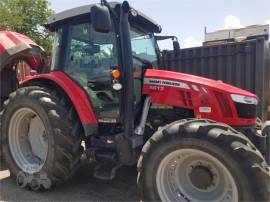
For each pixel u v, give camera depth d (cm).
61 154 352
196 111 338
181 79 347
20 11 1916
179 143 284
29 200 345
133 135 347
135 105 360
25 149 402
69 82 378
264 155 335
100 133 375
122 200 347
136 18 395
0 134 401
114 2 351
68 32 392
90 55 376
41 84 401
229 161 266
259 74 579
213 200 289
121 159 344
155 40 456
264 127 347
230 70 615
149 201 300
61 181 362
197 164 297
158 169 296
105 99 367
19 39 490
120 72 350
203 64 646
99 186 386
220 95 336
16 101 382
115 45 357
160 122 364
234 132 282
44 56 528
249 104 345
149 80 360
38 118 394
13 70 497
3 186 385
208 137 274
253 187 259
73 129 360
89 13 369
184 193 301
